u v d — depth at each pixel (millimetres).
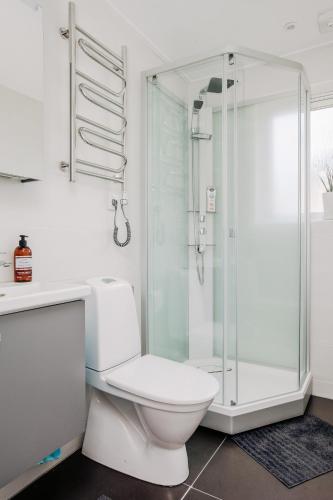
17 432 1016
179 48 2240
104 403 1579
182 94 2172
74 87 1509
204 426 1794
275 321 2234
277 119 2086
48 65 1453
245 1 1787
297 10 1861
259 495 1324
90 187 1704
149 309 2166
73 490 1353
